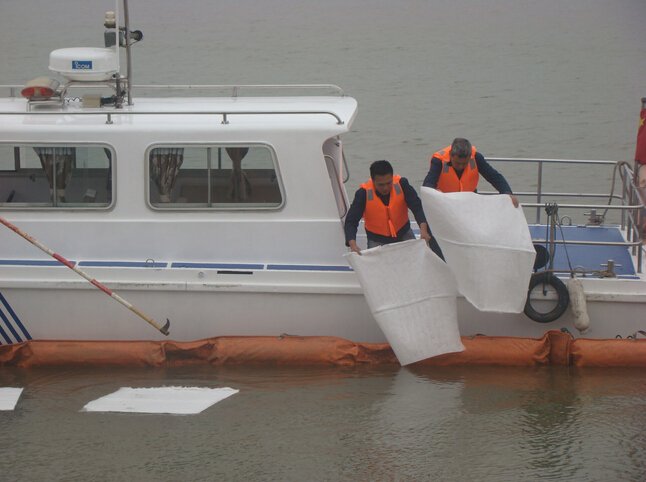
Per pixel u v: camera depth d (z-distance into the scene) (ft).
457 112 97.96
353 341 35.40
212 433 29.73
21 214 35.22
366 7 207.62
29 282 34.78
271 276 34.73
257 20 187.11
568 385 33.32
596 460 27.96
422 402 31.99
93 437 29.45
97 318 35.27
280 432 29.78
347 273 34.65
